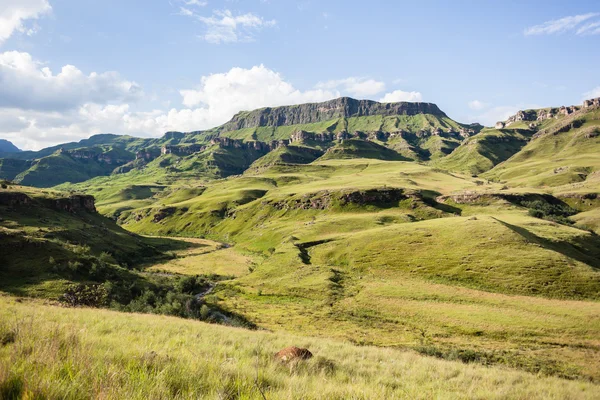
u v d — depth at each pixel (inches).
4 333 318.3
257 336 831.1
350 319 2566.4
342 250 4618.6
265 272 4087.1
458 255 3737.7
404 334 2235.5
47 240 3198.8
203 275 4424.2
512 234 3902.6
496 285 3080.7
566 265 3171.8
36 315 603.2
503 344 2026.3
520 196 7701.8
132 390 197.5
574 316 2356.1
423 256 3924.7
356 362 608.4
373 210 7406.5
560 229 4722.0
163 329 679.1
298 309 2874.0
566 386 636.7
